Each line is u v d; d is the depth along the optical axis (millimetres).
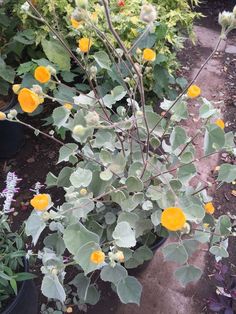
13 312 424
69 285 542
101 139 442
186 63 964
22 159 718
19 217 638
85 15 314
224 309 522
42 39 647
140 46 644
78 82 715
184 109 427
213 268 583
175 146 428
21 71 620
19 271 449
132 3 706
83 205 400
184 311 540
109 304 541
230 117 832
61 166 705
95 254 337
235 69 951
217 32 1085
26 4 450
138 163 432
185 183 446
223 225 424
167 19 757
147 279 566
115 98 439
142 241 484
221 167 413
